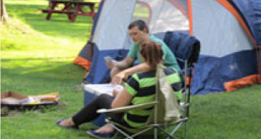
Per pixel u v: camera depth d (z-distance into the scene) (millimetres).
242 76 7547
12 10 20875
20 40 11477
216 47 7289
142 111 4117
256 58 7883
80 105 5797
